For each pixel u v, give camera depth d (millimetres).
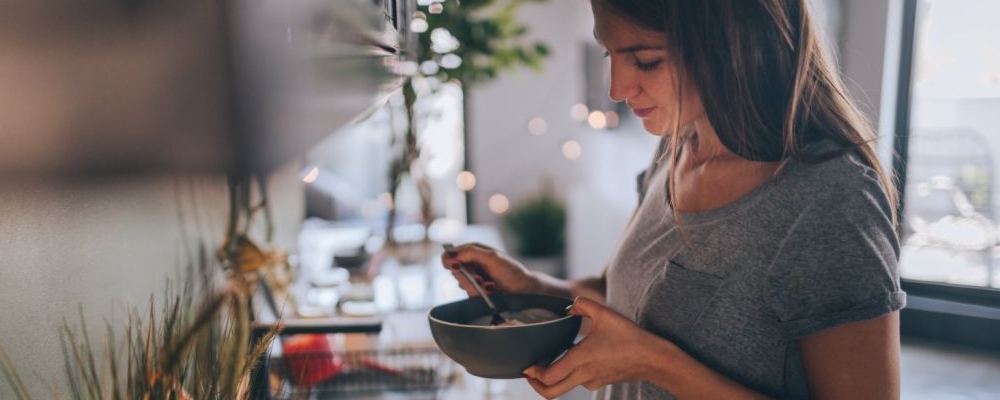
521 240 4641
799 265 706
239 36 426
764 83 722
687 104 764
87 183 562
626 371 744
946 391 1333
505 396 1469
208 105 437
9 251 437
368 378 1334
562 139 5273
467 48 2043
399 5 1077
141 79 444
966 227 1963
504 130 5285
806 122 738
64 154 494
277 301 1393
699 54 703
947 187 2178
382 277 2430
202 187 969
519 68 5086
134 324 688
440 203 4504
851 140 733
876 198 696
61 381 524
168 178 809
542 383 754
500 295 946
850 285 678
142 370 601
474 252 1044
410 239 2832
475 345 735
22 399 448
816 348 710
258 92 456
